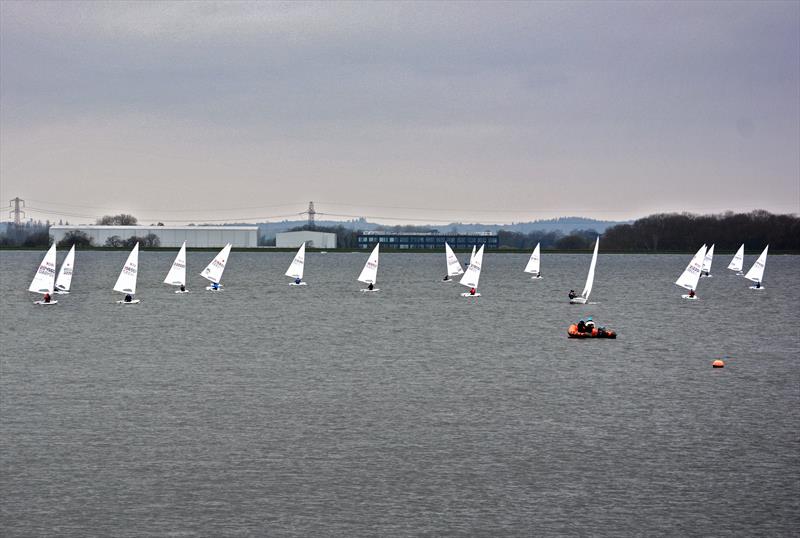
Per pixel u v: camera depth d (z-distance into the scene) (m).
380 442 84.31
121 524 64.81
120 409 97.25
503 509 67.69
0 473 74.81
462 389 109.19
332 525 64.75
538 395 105.75
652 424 91.62
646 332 170.38
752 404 101.38
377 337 160.25
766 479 74.25
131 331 167.00
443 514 66.75
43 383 112.44
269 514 66.62
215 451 81.12
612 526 64.88
